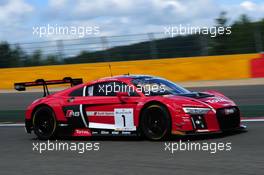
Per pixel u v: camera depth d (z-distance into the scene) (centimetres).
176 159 1155
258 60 3328
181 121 1357
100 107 1527
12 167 1180
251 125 1667
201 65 3481
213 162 1093
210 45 3766
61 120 1606
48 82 1734
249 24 3778
